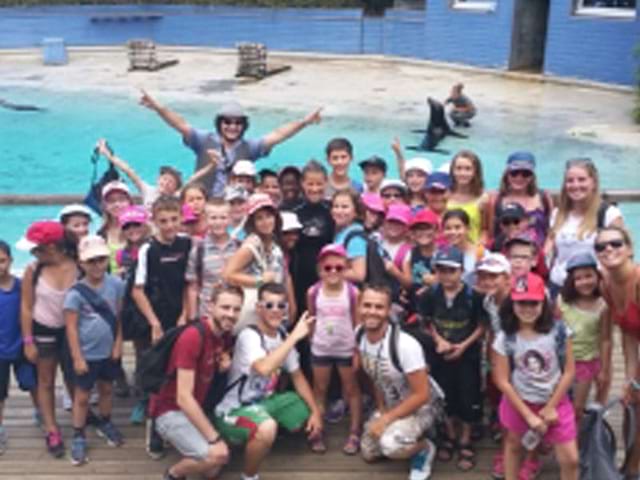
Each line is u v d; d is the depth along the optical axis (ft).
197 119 47.42
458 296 13.05
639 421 12.21
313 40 71.87
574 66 57.00
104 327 13.32
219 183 19.26
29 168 39.14
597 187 14.30
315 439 13.78
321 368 13.92
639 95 45.70
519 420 11.85
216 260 13.97
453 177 16.33
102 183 20.40
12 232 28.96
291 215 14.57
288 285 14.23
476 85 57.62
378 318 12.37
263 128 44.75
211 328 12.23
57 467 13.34
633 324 11.76
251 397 12.93
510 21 60.23
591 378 12.96
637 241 28.02
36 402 14.53
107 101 52.95
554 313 11.89
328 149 17.13
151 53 64.85
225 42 74.79
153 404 12.62
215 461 12.14
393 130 44.68
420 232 14.44
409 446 12.72
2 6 74.95
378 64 67.72
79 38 75.25
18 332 13.58
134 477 13.05
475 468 13.30
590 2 56.18
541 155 38.99
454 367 13.34
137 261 13.87
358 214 14.85
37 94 55.21
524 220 14.83
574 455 11.64
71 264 13.58
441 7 64.39
